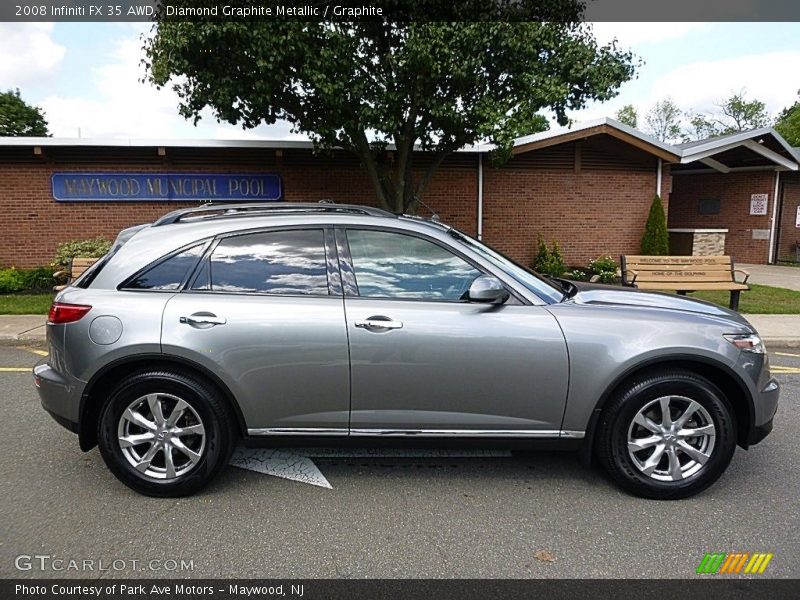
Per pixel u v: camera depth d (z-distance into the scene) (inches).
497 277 127.3
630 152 524.4
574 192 525.7
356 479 136.3
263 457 148.6
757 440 127.7
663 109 2033.7
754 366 124.4
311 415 124.4
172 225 132.0
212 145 462.9
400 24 354.9
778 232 655.1
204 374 122.0
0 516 118.1
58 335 123.9
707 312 133.6
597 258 534.9
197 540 109.5
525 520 117.3
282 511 120.7
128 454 125.3
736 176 658.8
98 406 127.5
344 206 151.1
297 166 493.7
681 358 121.6
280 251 127.6
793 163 579.8
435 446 127.1
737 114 1904.5
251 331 120.6
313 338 120.8
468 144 439.5
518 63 353.1
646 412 124.4
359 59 348.8
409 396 123.1
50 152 464.8
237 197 490.3
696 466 125.1
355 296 125.0
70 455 149.0
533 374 122.2
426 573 99.5
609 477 136.4
